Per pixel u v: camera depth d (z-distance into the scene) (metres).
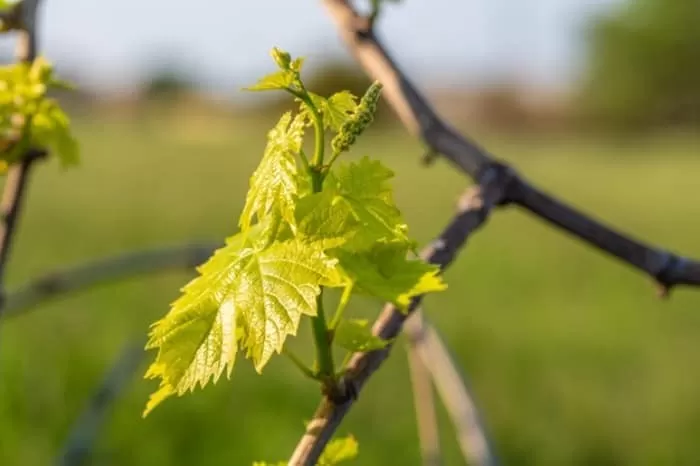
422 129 2.25
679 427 6.79
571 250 14.07
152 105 38.81
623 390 7.47
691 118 47.09
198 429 5.62
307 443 1.19
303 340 6.91
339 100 1.13
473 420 2.81
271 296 1.11
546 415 6.93
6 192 2.03
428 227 15.74
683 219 19.00
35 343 6.52
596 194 22.88
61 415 5.61
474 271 12.13
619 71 47.03
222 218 15.87
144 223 14.62
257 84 1.10
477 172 2.14
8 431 5.29
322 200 1.16
